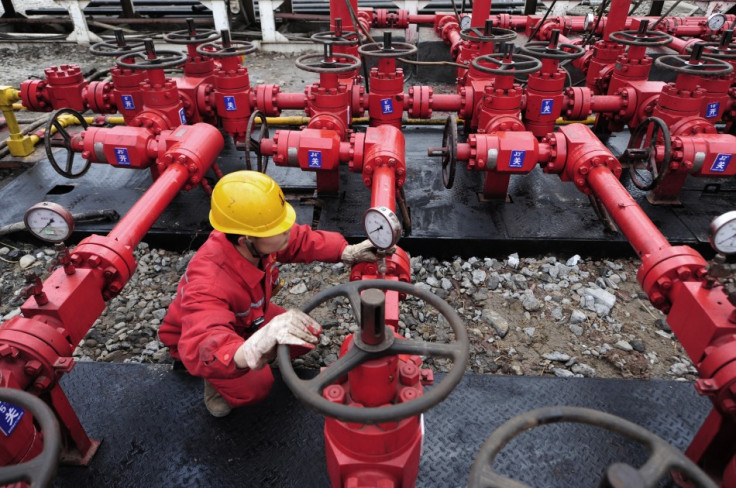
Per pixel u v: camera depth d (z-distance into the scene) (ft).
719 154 9.12
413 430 3.92
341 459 3.89
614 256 10.07
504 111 10.65
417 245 10.10
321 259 6.35
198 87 12.21
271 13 23.48
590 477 5.68
